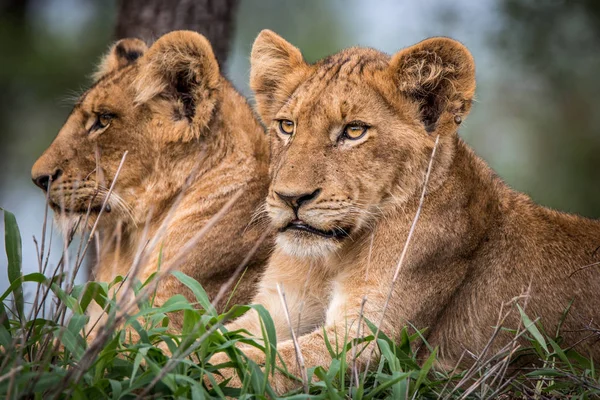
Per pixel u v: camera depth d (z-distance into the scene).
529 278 9.90
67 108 23.36
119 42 12.11
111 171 10.62
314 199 9.03
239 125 10.89
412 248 9.30
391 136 9.33
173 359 6.45
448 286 9.55
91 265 12.22
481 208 9.86
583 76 21.81
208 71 10.60
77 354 6.64
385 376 7.41
